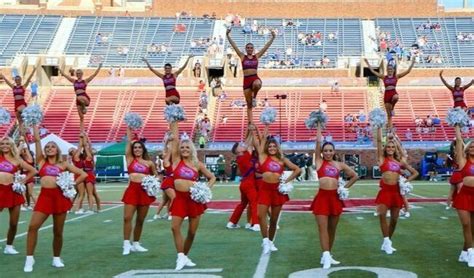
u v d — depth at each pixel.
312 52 50.72
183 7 56.19
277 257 9.40
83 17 54.50
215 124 41.00
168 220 14.77
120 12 55.22
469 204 8.69
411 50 49.16
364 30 53.41
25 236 12.24
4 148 9.70
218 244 10.84
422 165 35.22
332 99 43.62
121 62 49.34
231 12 56.06
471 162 8.71
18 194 9.83
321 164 8.81
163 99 43.84
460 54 49.44
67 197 8.66
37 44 50.75
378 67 47.09
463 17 54.22
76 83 18.44
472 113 38.59
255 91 13.56
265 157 9.94
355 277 7.82
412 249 10.07
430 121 39.78
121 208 18.28
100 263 9.05
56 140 29.39
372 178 36.06
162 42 51.81
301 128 40.31
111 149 33.34
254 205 12.80
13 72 45.34
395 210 9.82
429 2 55.31
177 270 8.41
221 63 47.81
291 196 21.95
